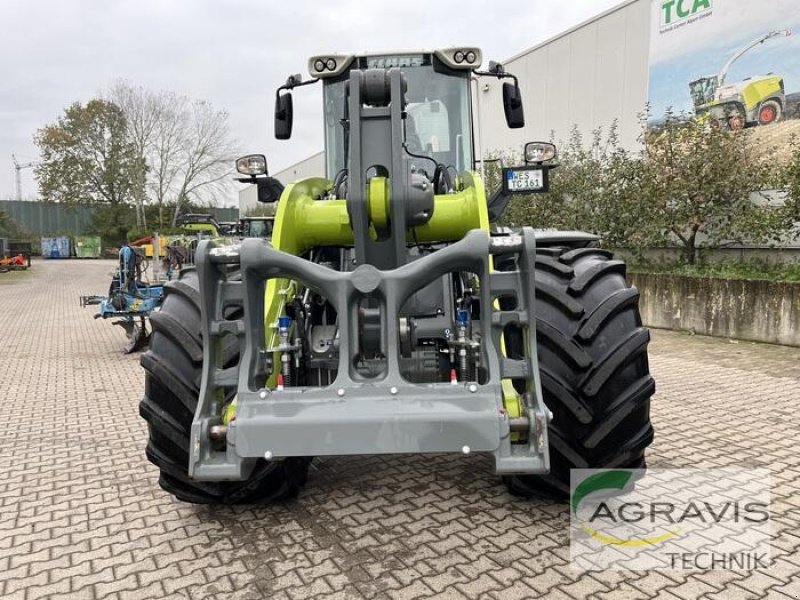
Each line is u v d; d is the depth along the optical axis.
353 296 2.57
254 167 3.98
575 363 2.84
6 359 8.49
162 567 2.82
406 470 3.85
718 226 9.53
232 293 2.69
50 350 9.17
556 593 2.52
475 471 3.80
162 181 47.28
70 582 2.72
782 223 8.46
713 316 8.37
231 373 2.69
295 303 3.10
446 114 4.29
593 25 12.68
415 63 4.27
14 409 5.78
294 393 2.51
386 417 2.42
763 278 8.09
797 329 7.43
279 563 2.81
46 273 30.81
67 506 3.53
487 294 2.58
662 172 9.73
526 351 2.65
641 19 11.53
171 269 12.50
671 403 5.18
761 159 9.51
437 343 3.17
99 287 21.70
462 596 2.51
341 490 3.58
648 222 9.98
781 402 5.18
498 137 15.82
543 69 14.26
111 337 10.39
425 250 3.44
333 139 4.43
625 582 2.59
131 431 4.99
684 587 2.55
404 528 3.10
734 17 9.83
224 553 2.92
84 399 6.13
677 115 10.77
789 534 2.98
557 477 3.01
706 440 4.27
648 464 3.84
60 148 52.44
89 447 4.59
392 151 2.64
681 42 10.77
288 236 3.13
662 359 6.92
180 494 3.16
